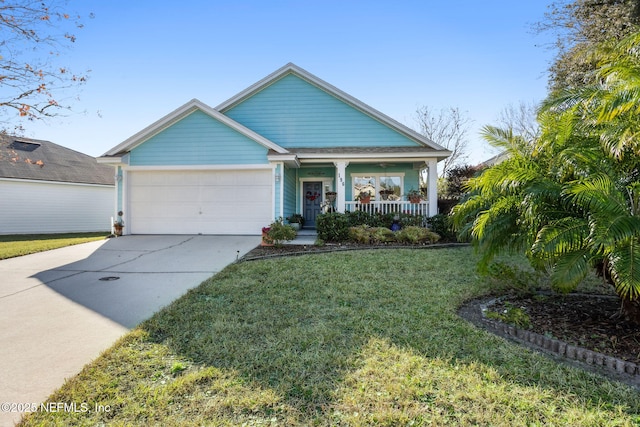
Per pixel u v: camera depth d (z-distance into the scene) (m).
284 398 2.39
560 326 3.69
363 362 2.89
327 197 14.33
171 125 11.37
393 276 5.90
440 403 2.34
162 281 5.78
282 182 11.27
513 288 5.02
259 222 11.37
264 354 3.04
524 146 4.84
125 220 11.42
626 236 2.88
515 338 3.53
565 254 3.45
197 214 11.51
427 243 9.84
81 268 6.84
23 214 15.56
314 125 13.45
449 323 3.78
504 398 2.39
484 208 4.75
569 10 12.17
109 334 3.56
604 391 2.51
